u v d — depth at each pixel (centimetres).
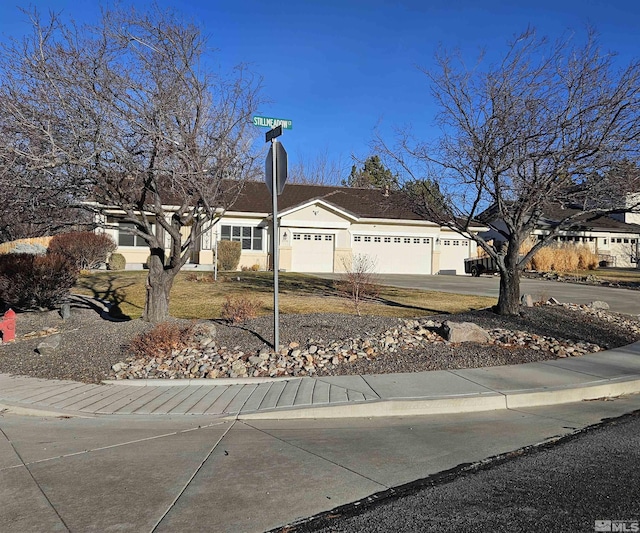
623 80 1016
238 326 1083
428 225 3197
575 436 583
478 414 676
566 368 863
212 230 2925
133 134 882
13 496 431
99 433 596
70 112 845
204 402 702
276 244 890
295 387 745
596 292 2222
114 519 391
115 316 1393
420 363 859
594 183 1104
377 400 677
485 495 429
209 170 977
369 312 1440
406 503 416
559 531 368
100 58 884
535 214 1224
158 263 1111
